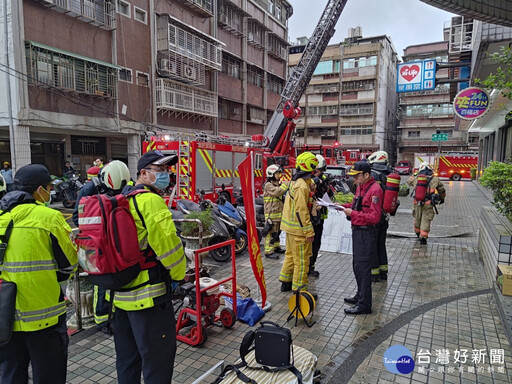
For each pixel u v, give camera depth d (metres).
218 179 10.62
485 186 5.13
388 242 7.73
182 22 18.72
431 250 7.02
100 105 15.50
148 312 2.21
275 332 2.59
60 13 13.88
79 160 17.20
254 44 26.58
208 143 10.09
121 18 16.25
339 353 3.26
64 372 2.32
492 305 4.27
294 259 4.20
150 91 17.88
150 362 2.23
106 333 3.66
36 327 2.11
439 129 47.53
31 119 12.82
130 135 17.19
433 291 4.79
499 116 13.30
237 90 25.09
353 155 24.80
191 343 3.37
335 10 13.74
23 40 12.52
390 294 4.69
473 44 9.09
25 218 2.12
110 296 2.35
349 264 6.07
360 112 43.41
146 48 17.62
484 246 5.93
